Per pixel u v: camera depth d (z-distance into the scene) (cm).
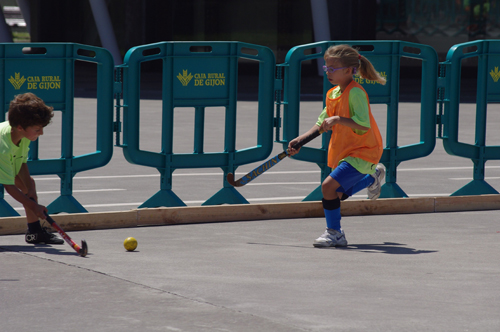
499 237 1928
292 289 1423
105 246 1788
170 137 2222
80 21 11344
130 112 2166
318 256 1705
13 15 15312
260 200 2458
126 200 2433
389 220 2147
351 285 1457
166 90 2198
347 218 2172
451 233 1975
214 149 3697
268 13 10806
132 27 9850
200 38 10794
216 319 1242
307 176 2956
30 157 2100
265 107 2311
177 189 2644
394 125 2391
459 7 10975
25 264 1591
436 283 1477
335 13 9200
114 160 3284
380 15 10975
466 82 9269
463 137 4275
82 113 5353
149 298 1355
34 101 1644
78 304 1320
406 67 11069
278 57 10838
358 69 1814
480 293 1408
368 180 1894
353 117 1748
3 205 2050
